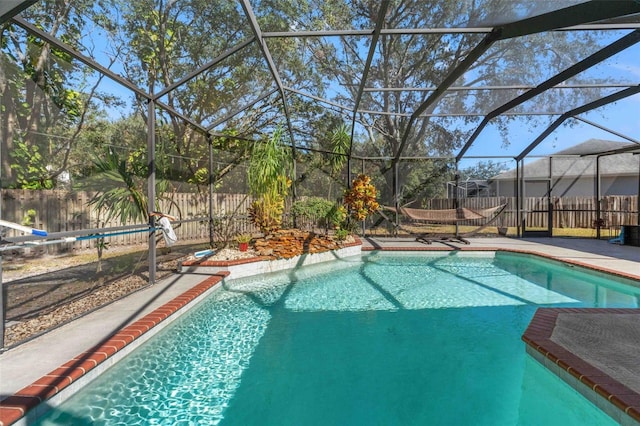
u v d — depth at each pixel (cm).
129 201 513
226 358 331
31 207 363
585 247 912
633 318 366
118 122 487
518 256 864
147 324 339
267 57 597
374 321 433
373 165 1172
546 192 1277
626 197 1189
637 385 228
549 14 450
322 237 866
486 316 451
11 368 248
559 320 360
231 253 695
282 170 817
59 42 355
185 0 504
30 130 349
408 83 757
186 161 739
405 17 493
